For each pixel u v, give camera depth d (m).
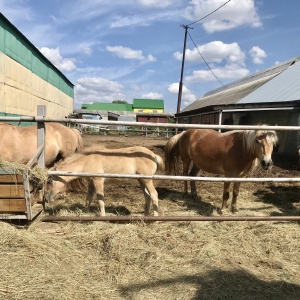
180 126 4.31
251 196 6.75
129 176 4.34
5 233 3.62
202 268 3.39
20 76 15.52
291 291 3.05
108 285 3.01
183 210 5.52
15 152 5.49
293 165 10.68
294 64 20.09
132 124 4.20
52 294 2.77
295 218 4.51
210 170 5.96
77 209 5.17
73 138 6.48
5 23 12.84
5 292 2.75
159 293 2.92
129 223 4.34
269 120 15.00
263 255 3.76
